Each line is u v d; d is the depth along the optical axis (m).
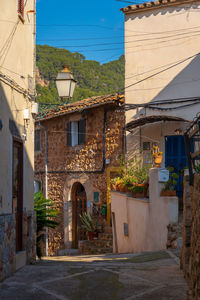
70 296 4.77
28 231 8.25
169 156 13.86
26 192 8.04
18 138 7.44
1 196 6.30
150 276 5.80
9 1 7.14
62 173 18.14
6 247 6.21
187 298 4.47
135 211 10.88
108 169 15.45
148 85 14.19
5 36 6.88
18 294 4.91
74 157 17.44
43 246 18.44
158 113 13.94
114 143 15.38
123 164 14.26
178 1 13.74
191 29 13.67
